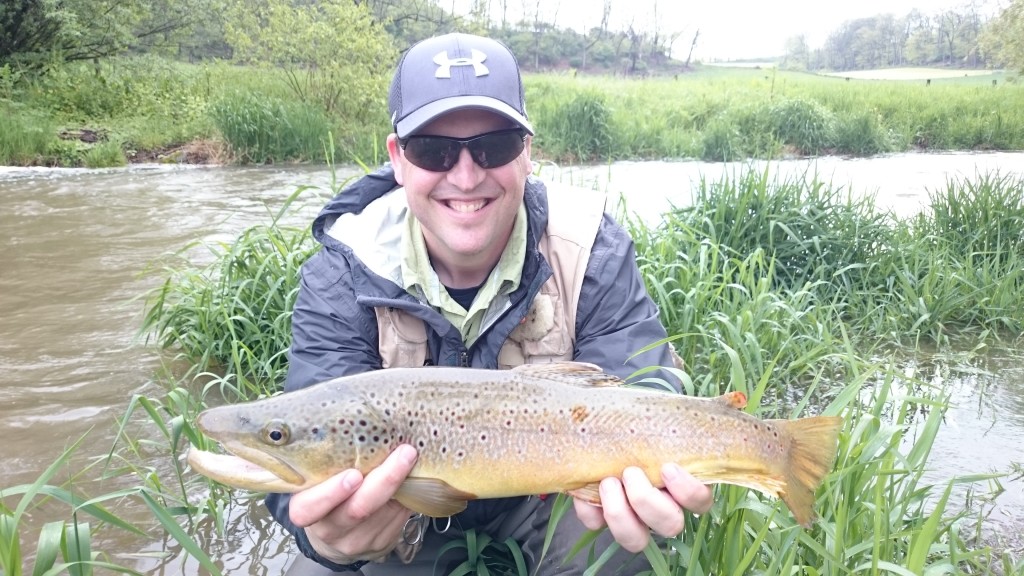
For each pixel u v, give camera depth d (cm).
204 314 150
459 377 69
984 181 230
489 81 77
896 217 218
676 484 63
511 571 87
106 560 89
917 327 170
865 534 81
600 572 76
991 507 101
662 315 138
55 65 606
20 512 71
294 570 85
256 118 449
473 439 67
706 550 74
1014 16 986
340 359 82
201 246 236
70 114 538
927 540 67
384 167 94
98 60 703
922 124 659
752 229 191
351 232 86
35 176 384
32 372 143
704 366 135
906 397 88
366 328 84
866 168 460
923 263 191
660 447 66
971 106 704
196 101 545
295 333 85
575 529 80
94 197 323
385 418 66
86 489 104
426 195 78
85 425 123
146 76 658
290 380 83
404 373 69
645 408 67
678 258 162
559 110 518
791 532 73
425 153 76
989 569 85
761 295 138
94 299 186
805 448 66
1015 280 186
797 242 183
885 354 157
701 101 704
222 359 150
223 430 66
